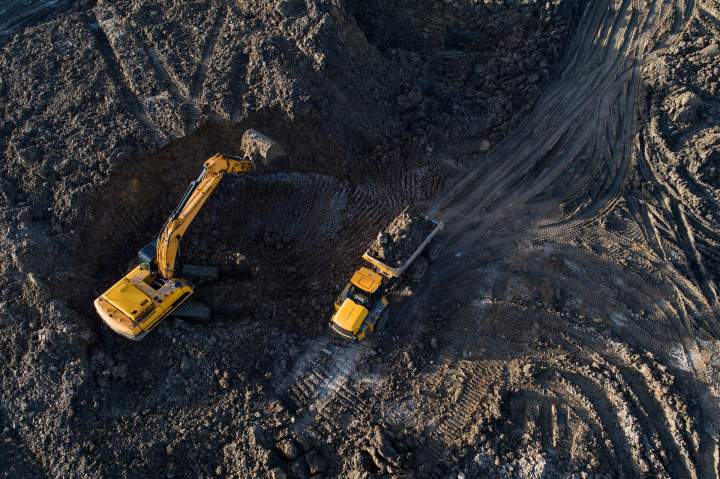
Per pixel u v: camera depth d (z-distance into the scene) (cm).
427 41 2566
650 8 2583
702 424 1650
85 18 2383
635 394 1698
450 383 1756
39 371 1722
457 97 2403
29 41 2311
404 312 1928
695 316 1855
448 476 1589
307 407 1730
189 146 2077
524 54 2489
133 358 1797
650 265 1973
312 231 2136
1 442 1667
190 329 1838
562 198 2147
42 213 1973
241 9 2316
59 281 1842
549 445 1623
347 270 2030
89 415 1680
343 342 1864
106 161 1981
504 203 2150
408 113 2336
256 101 2103
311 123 2131
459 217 2125
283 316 1916
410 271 1953
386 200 2183
